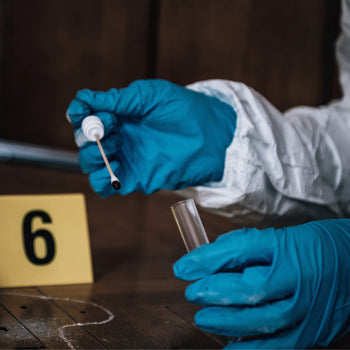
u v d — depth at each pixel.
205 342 0.79
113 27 2.63
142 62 2.58
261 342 0.68
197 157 0.89
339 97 2.22
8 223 1.01
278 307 0.66
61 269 1.01
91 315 0.87
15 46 2.94
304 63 2.26
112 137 0.84
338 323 0.70
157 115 0.87
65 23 2.76
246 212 0.93
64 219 1.05
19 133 2.95
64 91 2.78
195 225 0.75
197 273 0.70
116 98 0.83
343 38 1.22
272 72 2.32
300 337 0.68
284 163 0.92
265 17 2.30
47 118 2.84
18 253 1.00
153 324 0.85
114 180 0.71
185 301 0.95
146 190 0.92
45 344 0.75
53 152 2.70
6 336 0.77
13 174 2.39
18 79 2.95
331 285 0.68
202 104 0.89
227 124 0.91
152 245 1.33
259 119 0.90
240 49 2.36
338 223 0.75
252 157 0.87
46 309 0.88
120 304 0.92
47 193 2.02
